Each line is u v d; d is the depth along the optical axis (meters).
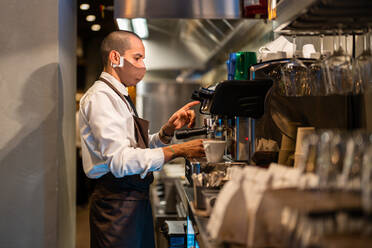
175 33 3.31
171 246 2.21
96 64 4.30
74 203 2.69
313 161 1.19
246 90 1.54
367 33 1.36
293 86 1.46
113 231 1.77
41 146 2.04
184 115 2.08
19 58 2.04
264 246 0.91
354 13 1.15
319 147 0.93
